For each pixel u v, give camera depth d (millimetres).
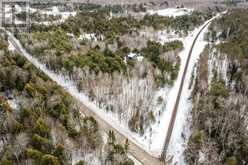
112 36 105938
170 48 97875
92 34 113312
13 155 38344
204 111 54031
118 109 58469
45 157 36219
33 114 46156
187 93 73125
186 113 62344
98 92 62781
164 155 47312
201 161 42875
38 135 40781
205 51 104250
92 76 67750
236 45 96688
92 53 81562
